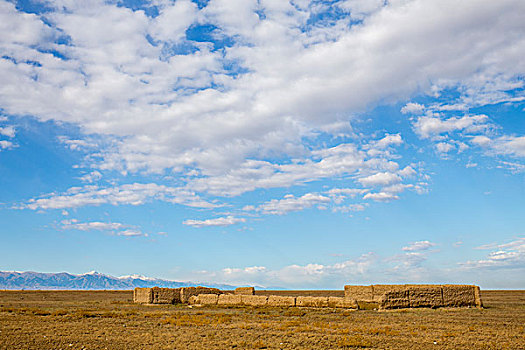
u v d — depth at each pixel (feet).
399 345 80.79
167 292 209.97
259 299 181.68
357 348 78.18
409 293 155.33
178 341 85.10
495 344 81.25
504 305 181.47
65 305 204.23
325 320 124.06
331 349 77.10
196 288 219.00
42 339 85.66
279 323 116.47
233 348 78.07
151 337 89.61
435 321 118.73
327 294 388.78
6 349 74.64
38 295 315.99
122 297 303.68
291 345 80.43
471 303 160.66
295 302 172.65
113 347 78.59
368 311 152.35
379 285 187.83
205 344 81.56
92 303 220.84
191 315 140.36
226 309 171.94
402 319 124.16
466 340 85.66
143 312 154.92
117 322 118.62
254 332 97.76
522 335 91.97
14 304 211.82
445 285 163.73
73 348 77.41
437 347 78.74
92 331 98.27
